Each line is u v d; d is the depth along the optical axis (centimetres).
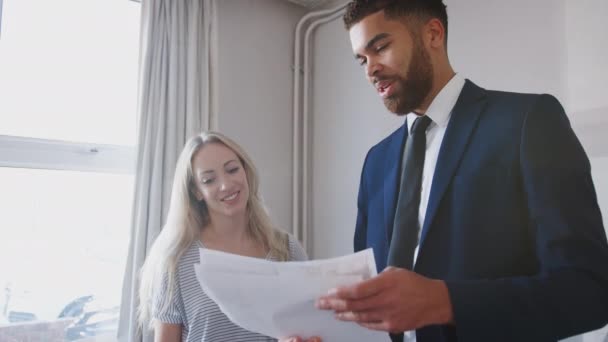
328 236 231
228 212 139
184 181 144
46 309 179
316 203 239
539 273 62
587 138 131
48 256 180
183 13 204
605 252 57
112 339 193
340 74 231
